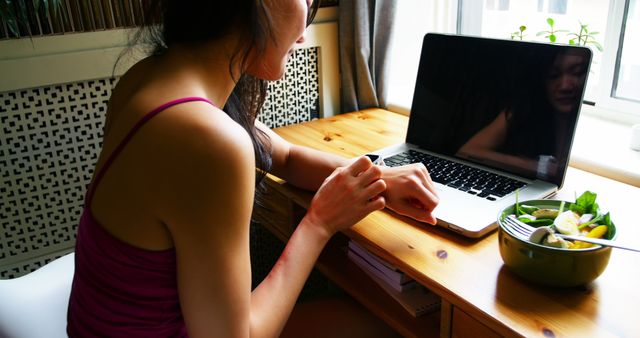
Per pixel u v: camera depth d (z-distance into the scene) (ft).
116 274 2.26
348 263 3.67
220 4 2.26
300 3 2.42
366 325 3.65
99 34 4.29
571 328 2.22
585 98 4.98
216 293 2.18
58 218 4.61
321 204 2.97
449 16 5.73
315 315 3.76
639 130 3.99
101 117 4.52
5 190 4.34
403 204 3.05
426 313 3.12
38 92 4.25
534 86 3.44
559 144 3.34
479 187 3.41
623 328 2.22
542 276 2.44
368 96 5.41
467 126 3.81
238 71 2.49
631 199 3.31
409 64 5.79
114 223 2.20
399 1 5.52
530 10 5.15
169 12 2.40
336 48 5.46
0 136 4.20
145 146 2.09
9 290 2.94
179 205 2.08
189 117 2.09
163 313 2.36
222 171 2.07
